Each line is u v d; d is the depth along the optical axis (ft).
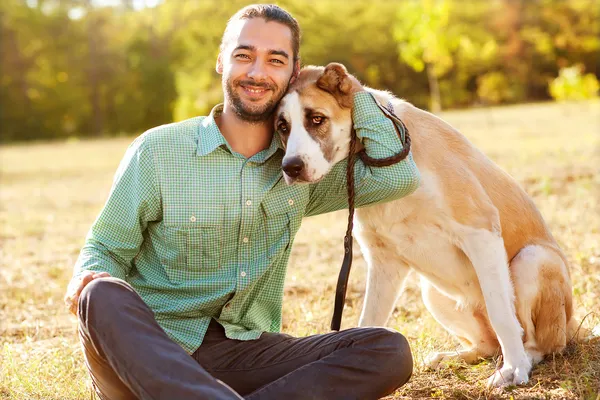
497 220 11.80
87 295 8.27
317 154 10.52
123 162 9.91
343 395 8.85
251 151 10.27
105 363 8.34
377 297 12.68
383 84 156.04
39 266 22.17
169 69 151.84
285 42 10.20
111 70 157.79
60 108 153.79
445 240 11.85
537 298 12.10
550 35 150.20
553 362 11.37
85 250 9.75
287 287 18.03
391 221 11.85
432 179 11.58
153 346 7.96
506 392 10.52
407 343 9.27
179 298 9.77
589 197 25.35
